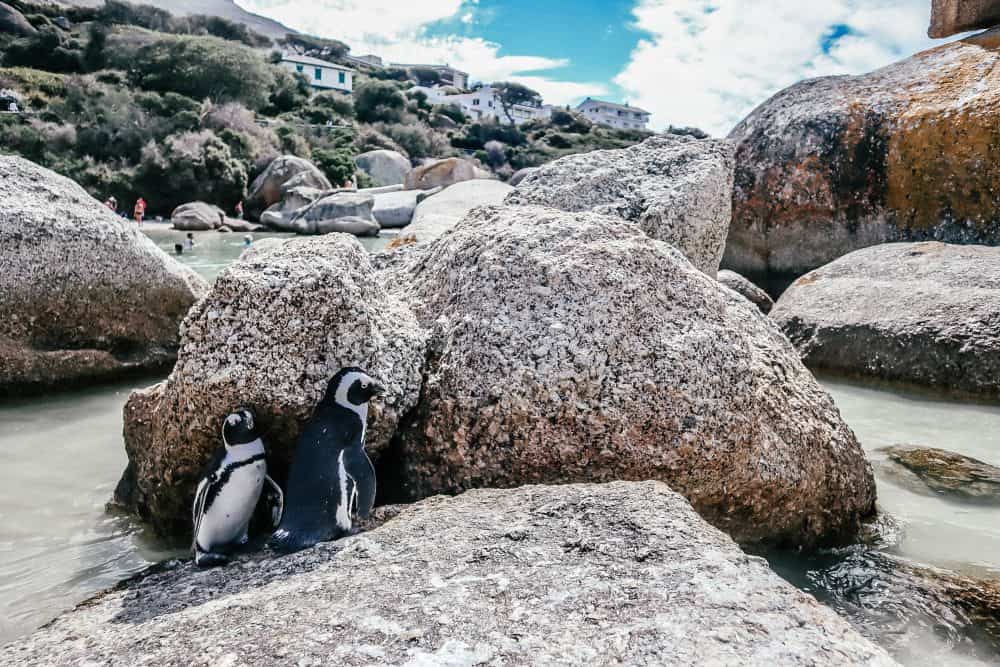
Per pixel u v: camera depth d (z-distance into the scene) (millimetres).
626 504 2818
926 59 10070
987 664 2660
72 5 61844
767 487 3486
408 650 2029
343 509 2891
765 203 10109
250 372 3121
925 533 3812
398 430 3617
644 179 6633
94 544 3572
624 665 1913
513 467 3361
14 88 38031
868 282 7418
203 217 25766
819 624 2090
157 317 6891
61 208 6465
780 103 10531
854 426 5590
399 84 73750
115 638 2295
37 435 5199
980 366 6070
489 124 66312
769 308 8625
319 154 38594
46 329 6305
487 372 3402
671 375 3312
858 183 9461
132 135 34188
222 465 2936
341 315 3248
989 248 7598
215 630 2240
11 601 3047
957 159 8703
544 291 3521
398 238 10297
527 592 2289
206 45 45344
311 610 2291
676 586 2268
